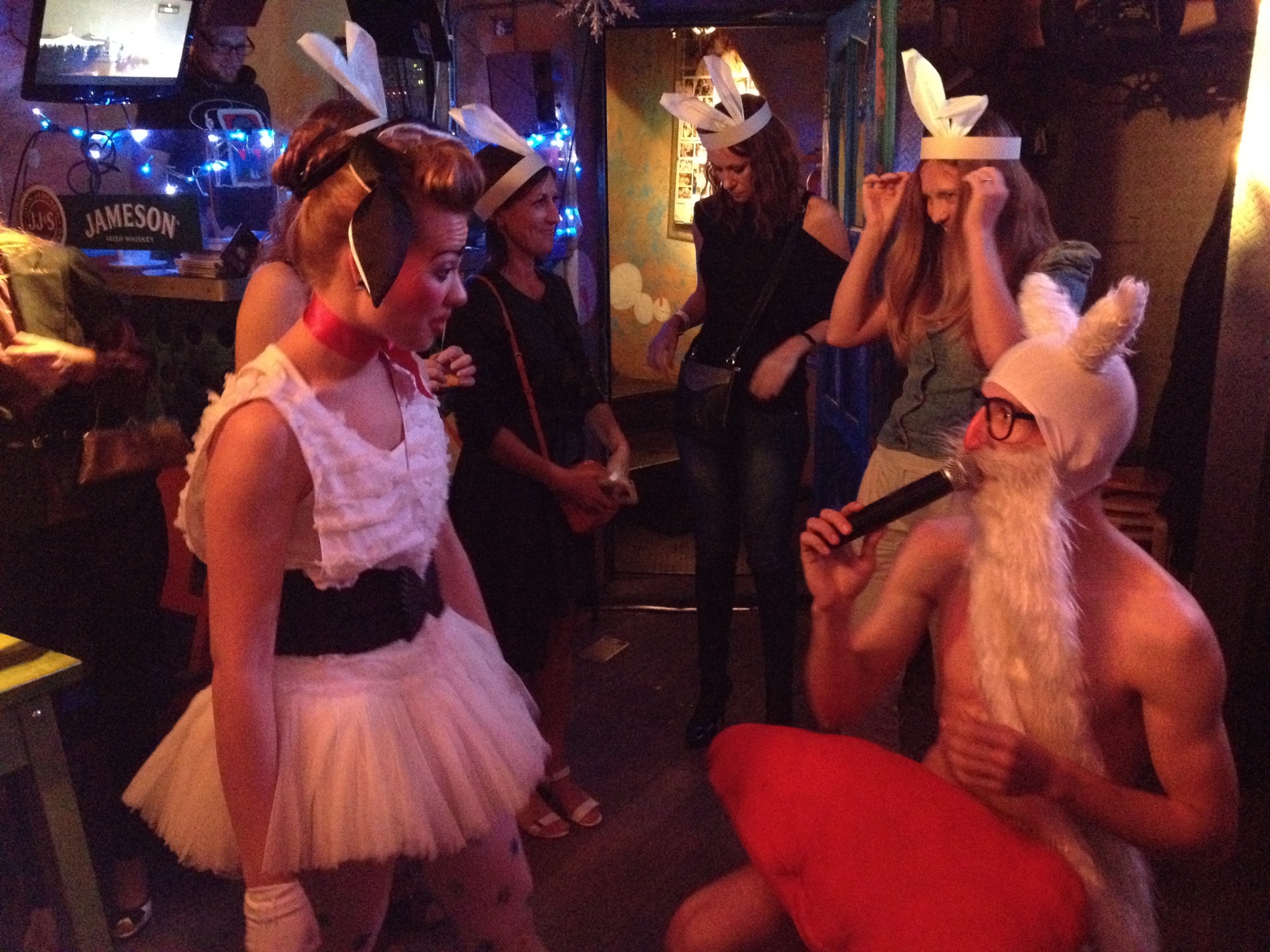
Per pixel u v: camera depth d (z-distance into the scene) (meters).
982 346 2.27
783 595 2.99
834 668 1.59
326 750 1.35
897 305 2.52
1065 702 1.31
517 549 2.51
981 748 1.28
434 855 1.38
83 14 2.95
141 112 3.24
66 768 1.64
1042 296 1.42
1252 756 3.02
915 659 3.56
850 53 3.57
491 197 2.45
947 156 2.36
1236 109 3.98
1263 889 2.52
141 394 2.30
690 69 6.22
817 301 2.92
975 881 1.31
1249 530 3.03
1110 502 3.52
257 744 1.29
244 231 2.66
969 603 1.42
